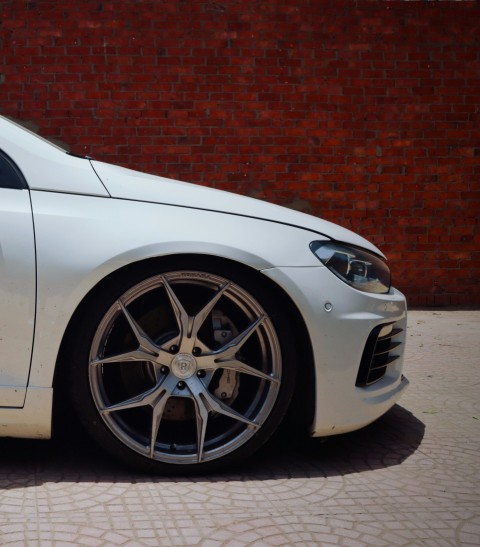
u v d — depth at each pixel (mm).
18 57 7461
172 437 3240
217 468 3205
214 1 7520
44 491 2977
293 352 3180
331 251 3277
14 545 2498
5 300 2992
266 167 7672
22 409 3018
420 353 5980
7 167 3170
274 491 3074
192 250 3068
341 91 7680
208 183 7645
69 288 2998
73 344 3047
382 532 2707
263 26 7570
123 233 3070
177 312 3107
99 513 2783
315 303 3164
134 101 7539
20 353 3006
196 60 7547
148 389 3219
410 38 7695
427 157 7793
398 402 4574
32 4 7426
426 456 3596
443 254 7879
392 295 3541
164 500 2928
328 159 7715
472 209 7867
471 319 7359
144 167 7594
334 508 2918
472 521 2832
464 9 7719
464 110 7785
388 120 7738
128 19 7477
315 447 3656
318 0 7598
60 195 3146
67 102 7508
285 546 2559
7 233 3029
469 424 4148
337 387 3217
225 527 2701
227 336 3238
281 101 7629
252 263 3113
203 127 7602
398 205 7805
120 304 3074
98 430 3084
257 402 3205
